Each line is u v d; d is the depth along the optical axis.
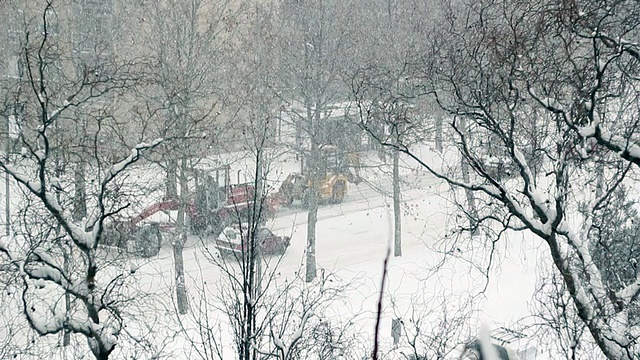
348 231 34.44
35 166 18.89
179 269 24.83
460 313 18.25
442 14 30.12
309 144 35.16
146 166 27.28
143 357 18.59
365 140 38.69
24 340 17.95
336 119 31.33
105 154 21.58
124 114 29.31
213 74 30.42
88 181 17.67
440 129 29.61
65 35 29.77
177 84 25.53
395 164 30.89
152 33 28.88
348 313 22.00
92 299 13.52
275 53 30.66
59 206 13.90
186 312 23.56
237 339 12.41
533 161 16.73
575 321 13.49
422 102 27.69
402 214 36.59
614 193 16.83
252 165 32.78
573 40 15.69
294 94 31.62
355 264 29.14
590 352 15.14
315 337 14.04
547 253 24.78
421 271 26.67
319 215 37.12
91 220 14.61
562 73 17.00
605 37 13.19
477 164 14.50
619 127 14.62
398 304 22.56
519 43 15.43
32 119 21.12
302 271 28.25
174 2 28.48
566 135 14.41
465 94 21.81
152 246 23.78
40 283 12.87
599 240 14.18
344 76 30.48
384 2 34.44
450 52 23.06
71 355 17.98
